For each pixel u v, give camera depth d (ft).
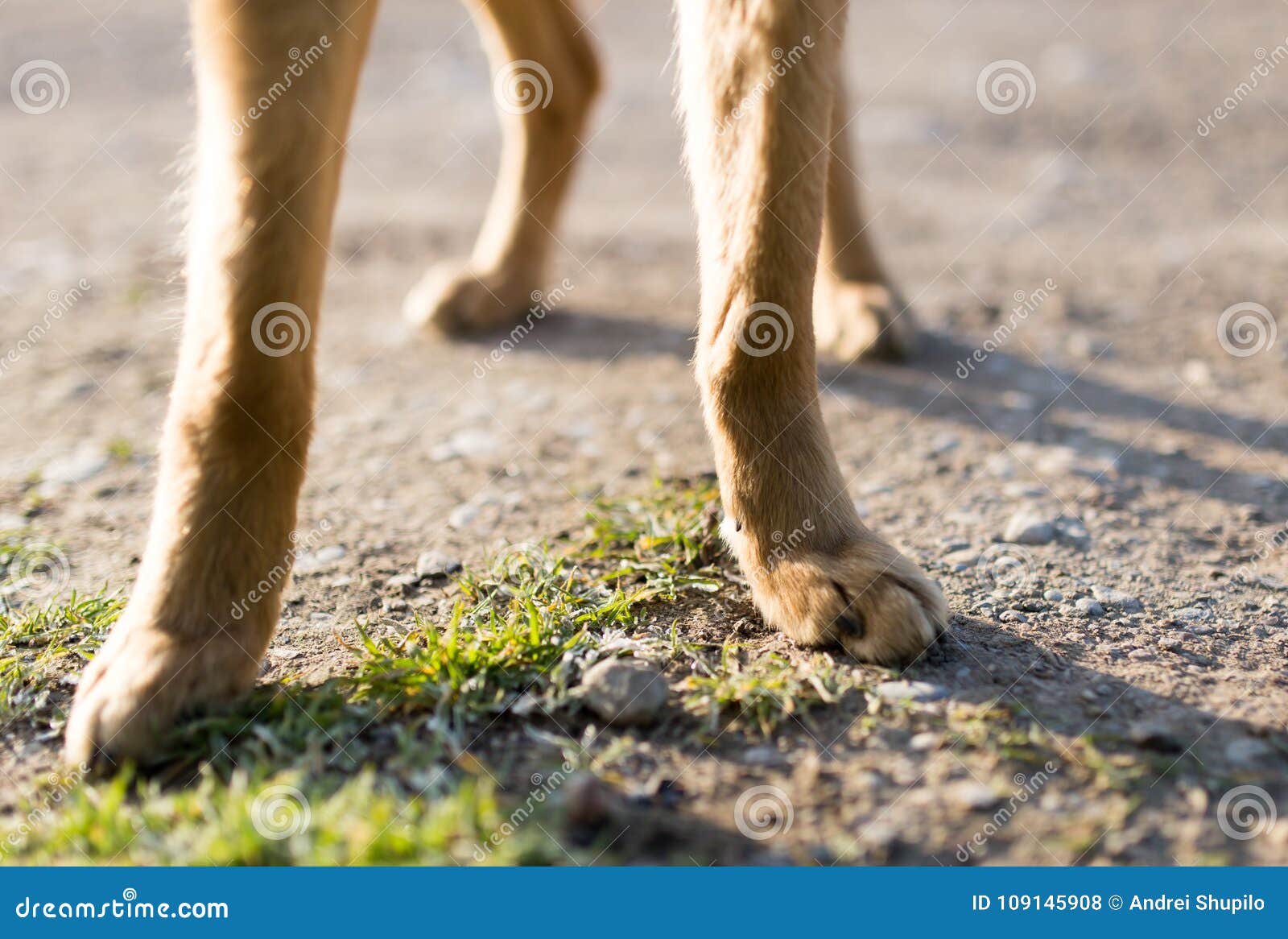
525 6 4.10
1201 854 2.74
